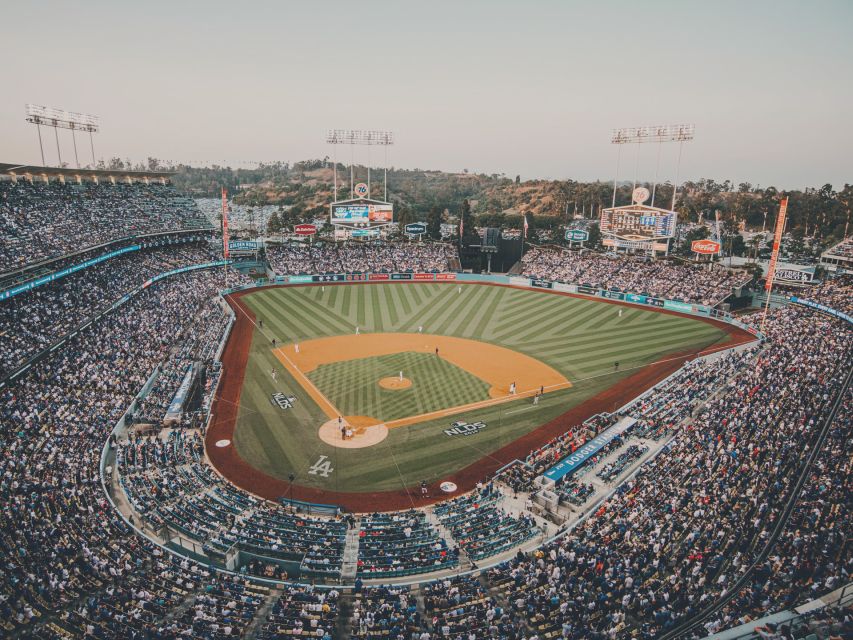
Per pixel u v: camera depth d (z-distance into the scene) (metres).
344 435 37.91
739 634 12.09
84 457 31.39
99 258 63.69
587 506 29.22
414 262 97.12
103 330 52.09
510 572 22.69
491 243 107.00
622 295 79.88
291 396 44.72
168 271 76.06
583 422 40.41
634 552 22.86
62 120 75.69
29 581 20.58
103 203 77.75
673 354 55.75
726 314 67.88
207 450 35.78
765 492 26.45
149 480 30.16
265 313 71.31
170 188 96.75
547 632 18.97
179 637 18.28
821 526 22.86
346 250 99.44
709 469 29.28
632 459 33.28
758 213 158.88
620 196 196.50
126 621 19.05
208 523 26.70
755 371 42.97
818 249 123.50
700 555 22.06
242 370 50.44
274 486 31.94
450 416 41.47
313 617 19.94
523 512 29.06
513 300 80.75
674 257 94.38
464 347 58.56
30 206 65.25
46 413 35.66
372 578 23.14
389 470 33.91
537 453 35.44
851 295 59.81
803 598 18.14
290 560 24.09
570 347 58.69
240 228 148.75
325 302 78.12
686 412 38.81
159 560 22.92
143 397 41.09
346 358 54.28
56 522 24.80
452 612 20.06
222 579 22.09
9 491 26.66
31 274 51.12
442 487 32.16
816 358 44.12
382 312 73.44
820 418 33.59
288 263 92.88
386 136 97.19
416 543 25.72
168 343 53.53
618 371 51.22
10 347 42.50
